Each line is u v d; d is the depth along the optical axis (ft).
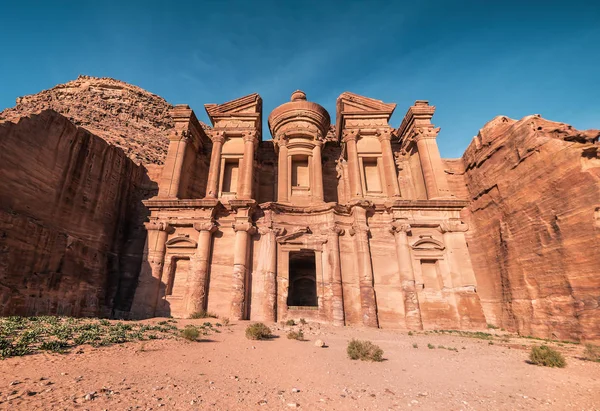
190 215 81.25
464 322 72.23
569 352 46.93
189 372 24.72
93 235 73.87
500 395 22.90
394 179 91.66
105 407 15.78
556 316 66.64
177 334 41.57
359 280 76.43
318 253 79.87
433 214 82.84
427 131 94.73
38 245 57.00
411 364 33.17
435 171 89.56
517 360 37.68
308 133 98.32
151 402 17.24
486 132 98.89
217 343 38.93
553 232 70.38
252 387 22.22
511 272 82.33
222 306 73.20
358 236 79.56
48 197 62.80
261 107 108.37
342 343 45.44
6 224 51.06
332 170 109.60
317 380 25.22
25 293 52.49
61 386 18.31
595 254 60.59
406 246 78.74
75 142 72.02
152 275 74.74
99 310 71.77
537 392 24.03
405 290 75.00
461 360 36.63
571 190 67.31
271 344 40.65
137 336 36.55
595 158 66.18
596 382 27.50
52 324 38.19
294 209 84.07
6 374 19.40
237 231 78.95
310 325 66.33
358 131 99.19
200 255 76.13
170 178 86.79
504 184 88.48
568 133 73.05
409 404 20.15
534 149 78.38
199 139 103.24
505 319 82.38
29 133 60.03
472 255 99.91
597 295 59.11
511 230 84.12
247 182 88.28
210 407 17.46
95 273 72.33
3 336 29.35
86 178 74.28
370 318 71.82
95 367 23.13
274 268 77.15
